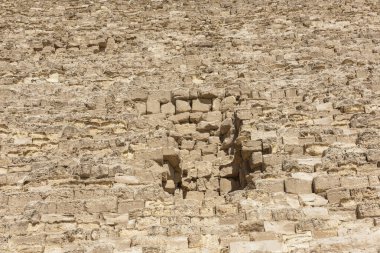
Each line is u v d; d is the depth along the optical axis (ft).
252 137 68.03
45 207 57.36
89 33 115.75
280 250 49.03
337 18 115.85
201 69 94.22
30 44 112.68
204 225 53.47
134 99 84.53
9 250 51.70
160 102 84.33
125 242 51.67
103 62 102.01
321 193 56.90
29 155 70.74
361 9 119.24
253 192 57.52
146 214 55.83
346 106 72.59
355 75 85.51
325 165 60.29
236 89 83.20
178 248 50.62
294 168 60.59
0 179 64.23
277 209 53.98
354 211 53.57
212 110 82.58
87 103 81.51
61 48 112.37
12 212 58.59
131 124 75.72
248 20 118.21
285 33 110.42
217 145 76.79
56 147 71.82
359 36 105.50
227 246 50.08
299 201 56.29
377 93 76.69
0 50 109.50
